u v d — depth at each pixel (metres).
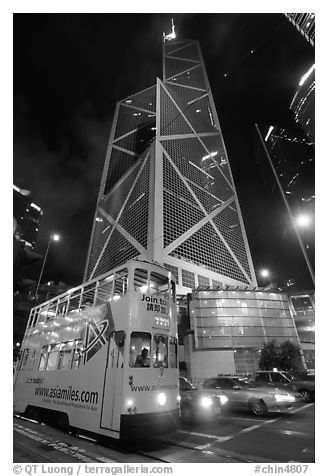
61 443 7.93
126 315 8.16
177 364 9.04
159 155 93.06
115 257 90.06
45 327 12.64
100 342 8.76
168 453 7.05
